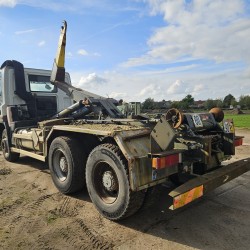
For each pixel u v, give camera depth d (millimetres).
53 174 5215
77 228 3791
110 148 3854
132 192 3666
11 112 7336
